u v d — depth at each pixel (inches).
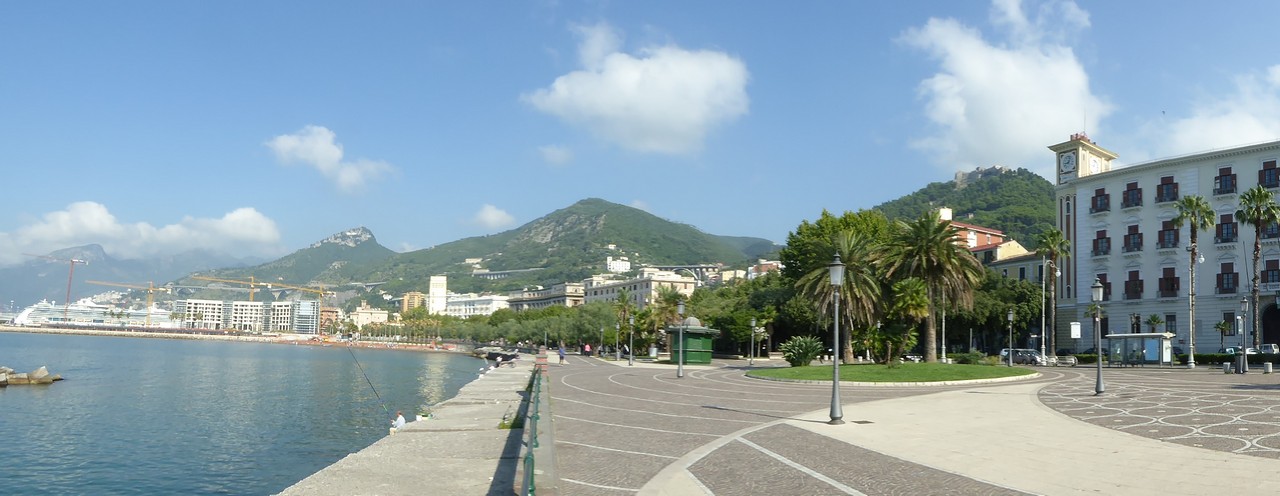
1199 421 892.0
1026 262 4205.2
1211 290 3142.2
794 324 3818.9
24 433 1660.9
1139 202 3408.0
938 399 1305.4
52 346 7372.1
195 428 1748.3
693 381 1964.8
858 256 2410.2
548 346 6702.8
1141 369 2397.9
